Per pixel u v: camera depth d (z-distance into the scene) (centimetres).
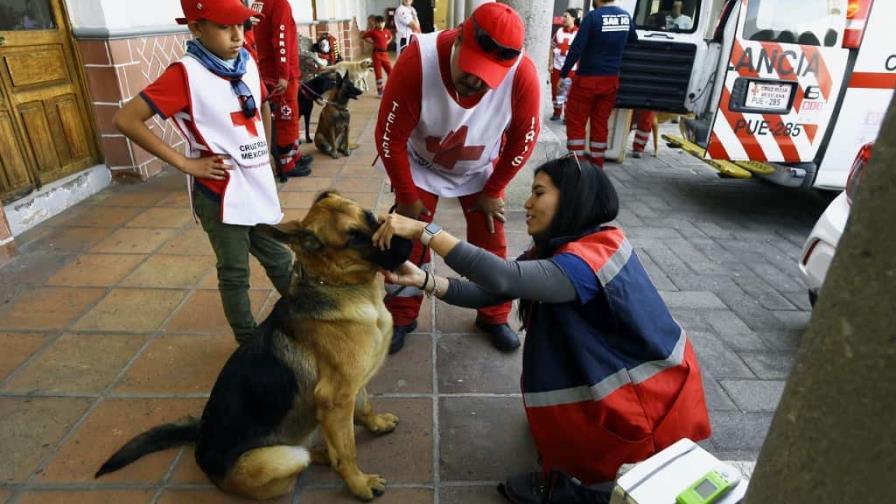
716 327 335
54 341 297
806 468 75
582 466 192
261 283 370
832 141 487
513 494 206
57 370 274
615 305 177
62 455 223
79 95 513
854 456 69
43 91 468
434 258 420
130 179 557
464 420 252
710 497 117
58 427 238
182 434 211
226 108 236
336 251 192
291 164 593
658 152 803
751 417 258
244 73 244
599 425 182
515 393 271
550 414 189
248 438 192
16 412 246
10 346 292
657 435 182
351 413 200
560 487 196
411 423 249
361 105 1087
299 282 205
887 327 62
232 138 239
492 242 298
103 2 494
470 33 206
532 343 196
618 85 606
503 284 172
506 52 203
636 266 186
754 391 276
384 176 614
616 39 575
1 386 262
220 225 250
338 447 200
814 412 72
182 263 390
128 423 241
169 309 331
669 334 188
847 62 463
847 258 66
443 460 229
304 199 537
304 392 198
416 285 210
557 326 191
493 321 304
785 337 326
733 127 489
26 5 452
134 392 261
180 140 645
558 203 187
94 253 404
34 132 460
